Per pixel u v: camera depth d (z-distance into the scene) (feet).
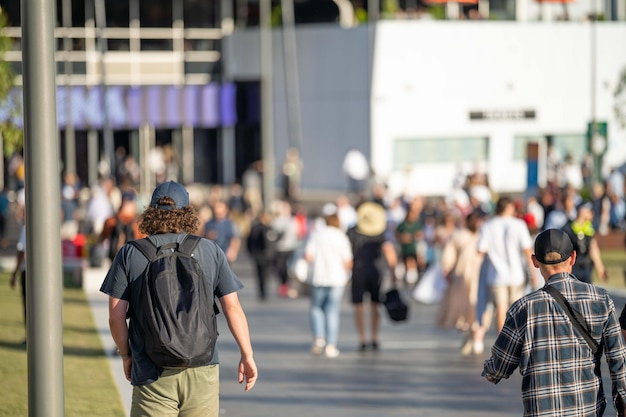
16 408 79.61
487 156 394.93
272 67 406.21
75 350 108.47
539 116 402.11
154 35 417.49
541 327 45.11
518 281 107.04
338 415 82.89
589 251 112.16
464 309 131.34
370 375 101.40
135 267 44.98
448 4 408.26
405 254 194.39
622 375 45.32
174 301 44.11
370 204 119.14
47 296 42.91
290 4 399.03
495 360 45.88
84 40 398.42
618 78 410.52
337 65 383.65
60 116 348.38
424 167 383.45
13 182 336.70
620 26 411.95
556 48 402.93
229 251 186.29
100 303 148.46
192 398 45.06
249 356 46.91
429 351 116.37
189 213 46.60
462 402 87.76
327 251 114.62
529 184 272.92
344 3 408.67
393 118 377.09
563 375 44.96
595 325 45.29
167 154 412.57
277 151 406.41
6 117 152.87
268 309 161.79
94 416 78.28
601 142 303.89
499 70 393.70
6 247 251.60
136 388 45.19
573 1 414.82
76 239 172.04
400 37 376.68
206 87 409.69
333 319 114.62
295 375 101.76
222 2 424.87
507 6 422.41
